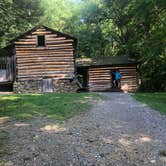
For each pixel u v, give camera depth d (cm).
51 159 802
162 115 1440
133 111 1513
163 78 3781
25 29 4650
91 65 3309
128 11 3991
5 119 1256
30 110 1439
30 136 994
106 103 1778
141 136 1016
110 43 5025
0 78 3125
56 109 1468
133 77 3334
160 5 2439
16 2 4712
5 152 848
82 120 1234
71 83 3036
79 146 897
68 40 3042
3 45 4334
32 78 3003
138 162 787
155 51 2773
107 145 909
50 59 3027
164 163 784
